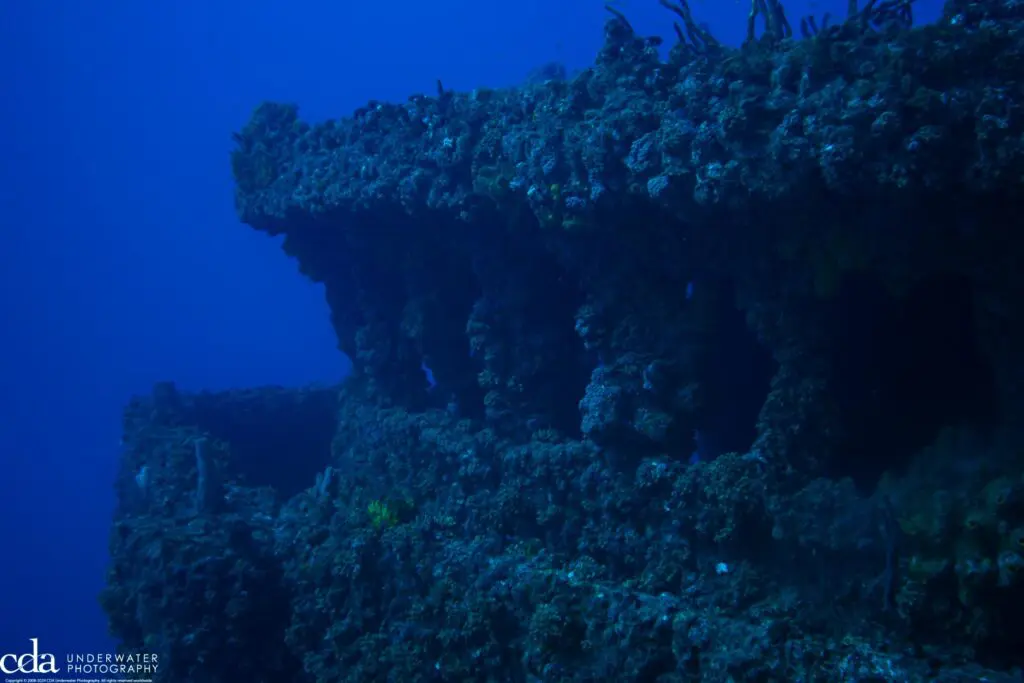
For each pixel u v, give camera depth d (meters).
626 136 7.31
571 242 8.59
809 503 6.79
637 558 8.02
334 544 10.43
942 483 6.02
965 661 5.59
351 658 9.57
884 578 5.98
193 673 10.23
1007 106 5.12
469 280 11.91
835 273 6.62
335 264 14.21
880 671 5.52
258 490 13.23
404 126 10.54
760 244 7.18
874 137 5.54
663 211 7.53
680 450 8.62
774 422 7.51
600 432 8.40
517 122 9.02
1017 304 5.90
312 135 12.47
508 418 10.39
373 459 12.31
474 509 9.84
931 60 5.49
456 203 9.32
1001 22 5.51
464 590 8.78
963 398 7.34
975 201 5.61
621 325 8.60
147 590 10.55
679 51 7.77
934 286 6.97
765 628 6.12
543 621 7.35
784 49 6.79
